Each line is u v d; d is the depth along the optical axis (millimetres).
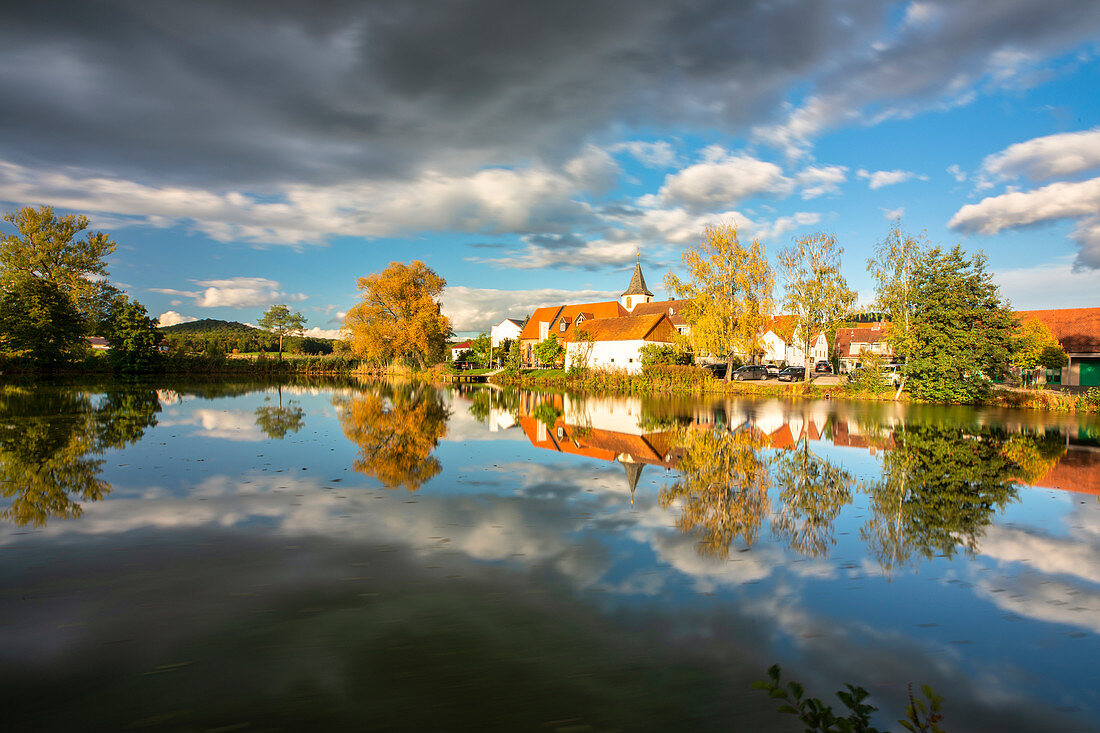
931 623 5273
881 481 11320
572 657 4555
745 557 6957
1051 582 6301
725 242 40562
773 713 3846
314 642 4781
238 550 7012
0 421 19625
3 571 6328
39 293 45250
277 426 19359
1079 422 21812
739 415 24453
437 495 9867
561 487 10531
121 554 6867
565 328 75750
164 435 16828
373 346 62750
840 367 50344
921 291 31422
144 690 4117
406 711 3857
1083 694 4160
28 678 4273
